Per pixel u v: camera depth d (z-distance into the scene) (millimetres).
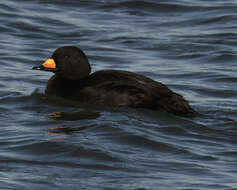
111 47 21656
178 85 18344
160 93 15094
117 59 20656
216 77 19031
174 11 25172
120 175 11680
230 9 25125
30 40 22172
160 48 21609
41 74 19031
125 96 15258
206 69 19797
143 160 12383
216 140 13625
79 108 15375
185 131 14008
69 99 15891
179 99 15023
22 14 24375
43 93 16500
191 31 23219
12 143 13086
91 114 14922
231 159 12578
